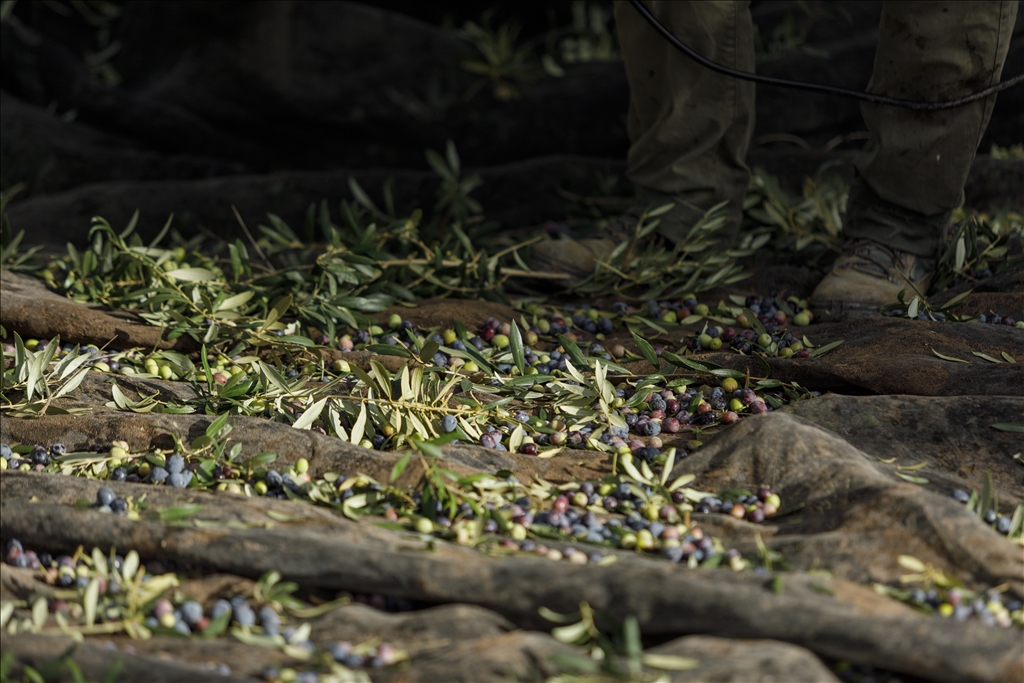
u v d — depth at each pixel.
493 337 2.64
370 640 1.33
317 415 2.03
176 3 5.20
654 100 3.05
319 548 1.45
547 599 1.35
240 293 2.76
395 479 1.71
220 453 1.88
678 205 3.08
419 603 1.45
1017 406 1.95
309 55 5.10
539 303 3.05
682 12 2.81
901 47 2.55
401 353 2.37
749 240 3.33
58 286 3.02
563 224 4.12
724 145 3.04
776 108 4.50
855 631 1.24
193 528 1.51
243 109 5.15
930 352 2.33
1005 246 2.98
